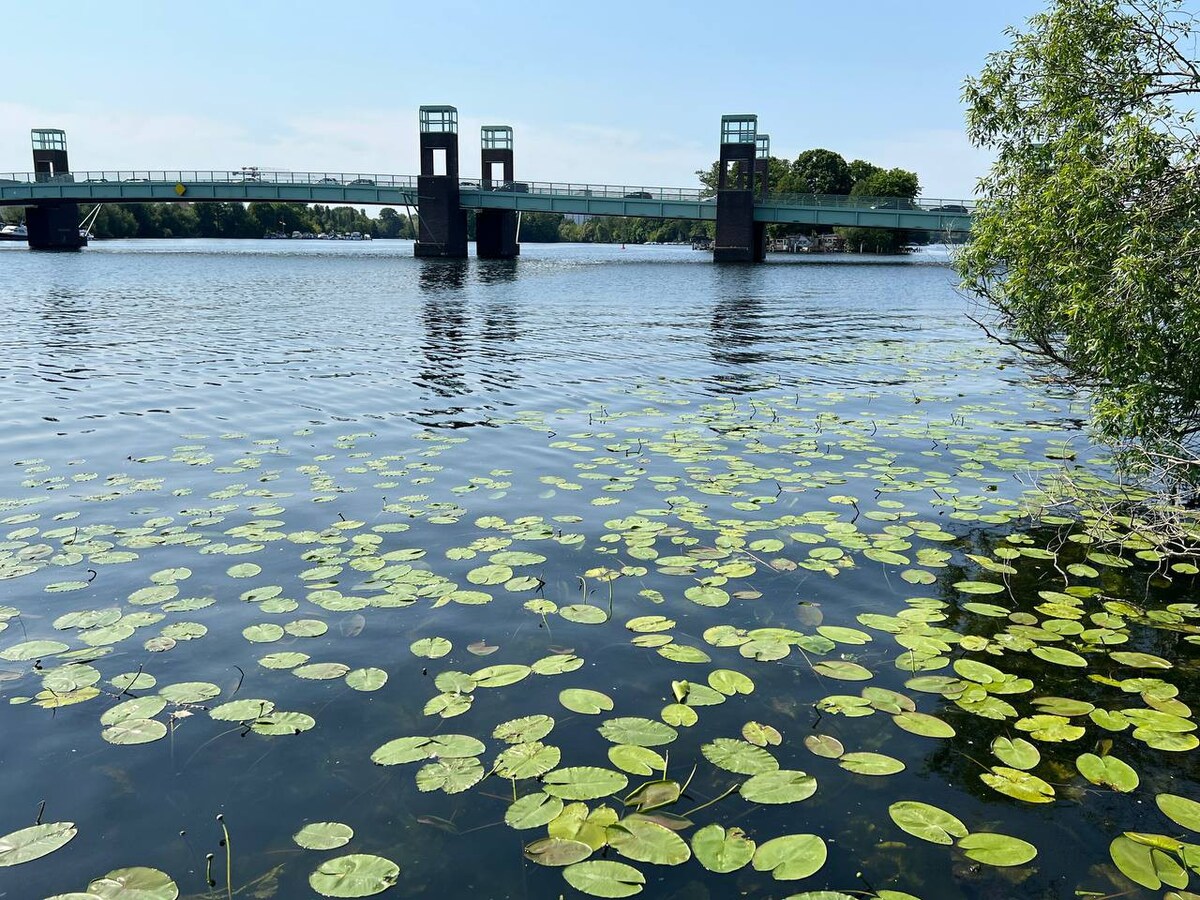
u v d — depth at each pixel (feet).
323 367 46.91
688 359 52.85
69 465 25.66
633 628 15.23
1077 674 13.88
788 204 224.12
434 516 21.20
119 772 11.07
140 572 17.40
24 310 79.46
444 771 10.96
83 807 10.38
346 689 13.09
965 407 37.09
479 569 17.67
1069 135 23.26
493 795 10.61
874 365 50.90
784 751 11.59
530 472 25.52
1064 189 22.17
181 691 12.98
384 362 49.26
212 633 14.84
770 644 14.56
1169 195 20.63
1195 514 20.97
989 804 10.62
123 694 12.91
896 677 13.67
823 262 241.96
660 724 12.09
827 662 14.10
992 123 26.18
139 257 213.25
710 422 33.35
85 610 15.64
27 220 255.70
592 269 191.93
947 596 16.89
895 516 21.70
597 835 9.81
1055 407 37.17
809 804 10.52
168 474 24.77
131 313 78.43
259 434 30.30
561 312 87.20
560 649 14.43
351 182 235.81
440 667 13.78
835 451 28.60
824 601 16.53
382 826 10.05
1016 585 17.51
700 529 20.44
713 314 87.30
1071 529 20.94
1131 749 11.82
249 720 12.23
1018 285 24.57
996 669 13.94
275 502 22.09
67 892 8.95
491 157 272.51
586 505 22.26
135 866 9.38
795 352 57.16
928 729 12.10
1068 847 9.87
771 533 20.26
